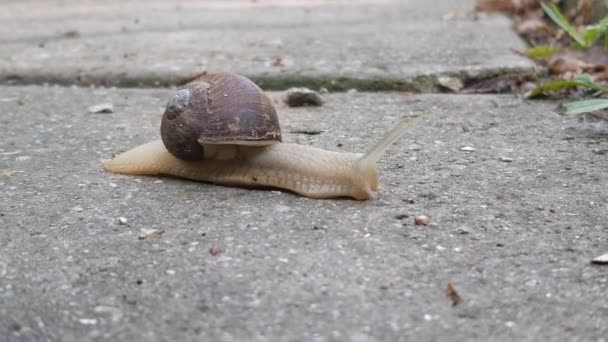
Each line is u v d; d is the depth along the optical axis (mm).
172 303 233
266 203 280
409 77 397
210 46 466
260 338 223
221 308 232
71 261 249
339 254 251
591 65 411
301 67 413
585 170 299
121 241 259
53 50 464
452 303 233
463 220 268
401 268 245
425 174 298
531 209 274
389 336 223
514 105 366
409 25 524
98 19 595
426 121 348
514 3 568
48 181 297
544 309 231
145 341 222
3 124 353
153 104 379
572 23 497
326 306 232
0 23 583
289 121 353
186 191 290
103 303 233
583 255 250
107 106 371
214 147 293
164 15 609
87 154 322
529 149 318
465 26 512
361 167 278
